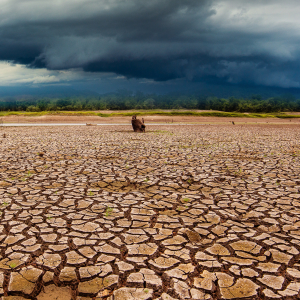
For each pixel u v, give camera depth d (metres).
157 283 2.93
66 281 2.96
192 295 2.77
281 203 5.45
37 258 3.34
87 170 8.26
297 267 3.26
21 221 4.38
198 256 3.45
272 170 8.52
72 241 3.76
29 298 2.75
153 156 11.01
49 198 5.52
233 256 3.47
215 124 41.88
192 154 11.64
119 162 9.62
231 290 2.85
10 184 6.55
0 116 49.34
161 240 3.85
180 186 6.63
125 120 48.81
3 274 3.04
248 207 5.20
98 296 2.76
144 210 4.97
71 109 112.38
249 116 60.91
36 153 11.42
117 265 3.23
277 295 2.79
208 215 4.79
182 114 58.66
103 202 5.36
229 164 9.45
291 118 61.84
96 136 20.02
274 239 3.93
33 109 107.50
